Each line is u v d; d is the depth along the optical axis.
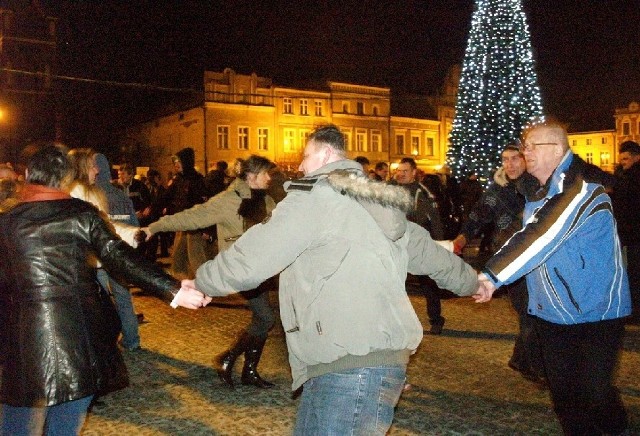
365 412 2.62
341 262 2.66
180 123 47.53
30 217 3.11
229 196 5.67
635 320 7.73
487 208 5.76
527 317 5.31
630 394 5.20
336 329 2.61
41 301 3.06
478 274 3.49
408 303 2.78
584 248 3.43
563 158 3.55
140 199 14.36
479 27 25.27
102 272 6.24
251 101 46.31
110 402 5.16
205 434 4.47
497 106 25.12
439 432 4.48
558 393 3.62
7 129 41.47
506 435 4.42
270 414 4.86
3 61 41.62
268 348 6.88
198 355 6.66
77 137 45.50
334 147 2.97
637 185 7.36
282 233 2.65
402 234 2.79
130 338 6.84
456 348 6.79
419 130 54.94
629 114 68.12
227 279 2.69
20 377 3.02
